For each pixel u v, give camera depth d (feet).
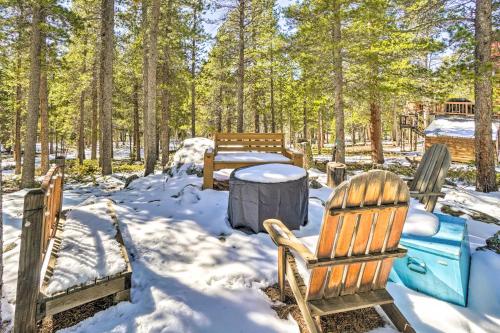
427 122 76.28
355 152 85.05
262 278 10.09
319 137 90.84
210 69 66.28
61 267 8.97
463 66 25.80
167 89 53.83
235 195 14.19
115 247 10.59
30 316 7.18
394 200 6.88
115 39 49.06
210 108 90.79
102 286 8.46
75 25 36.99
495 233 13.97
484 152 25.90
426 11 29.22
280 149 24.84
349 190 6.37
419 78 39.19
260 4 51.83
